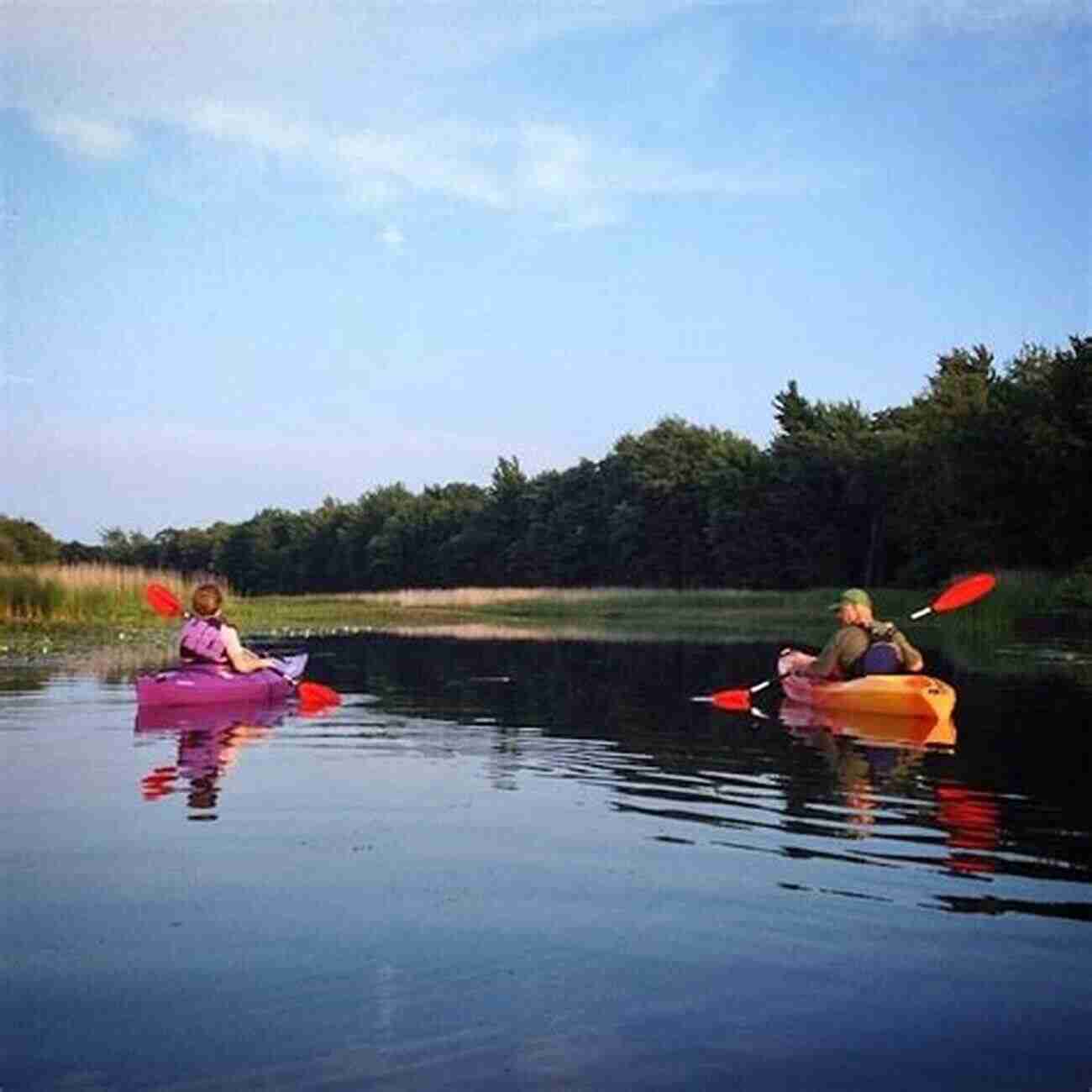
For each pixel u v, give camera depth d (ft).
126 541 416.67
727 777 27.27
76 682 49.03
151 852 19.90
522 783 26.43
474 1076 11.69
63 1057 12.09
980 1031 12.72
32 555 198.29
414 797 24.70
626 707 41.83
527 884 18.03
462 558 300.20
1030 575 122.62
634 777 27.30
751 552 215.10
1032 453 136.87
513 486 297.94
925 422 172.55
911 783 26.53
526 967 14.53
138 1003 13.43
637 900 17.15
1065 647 74.79
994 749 31.65
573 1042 12.41
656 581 249.75
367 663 64.03
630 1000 13.52
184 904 16.98
